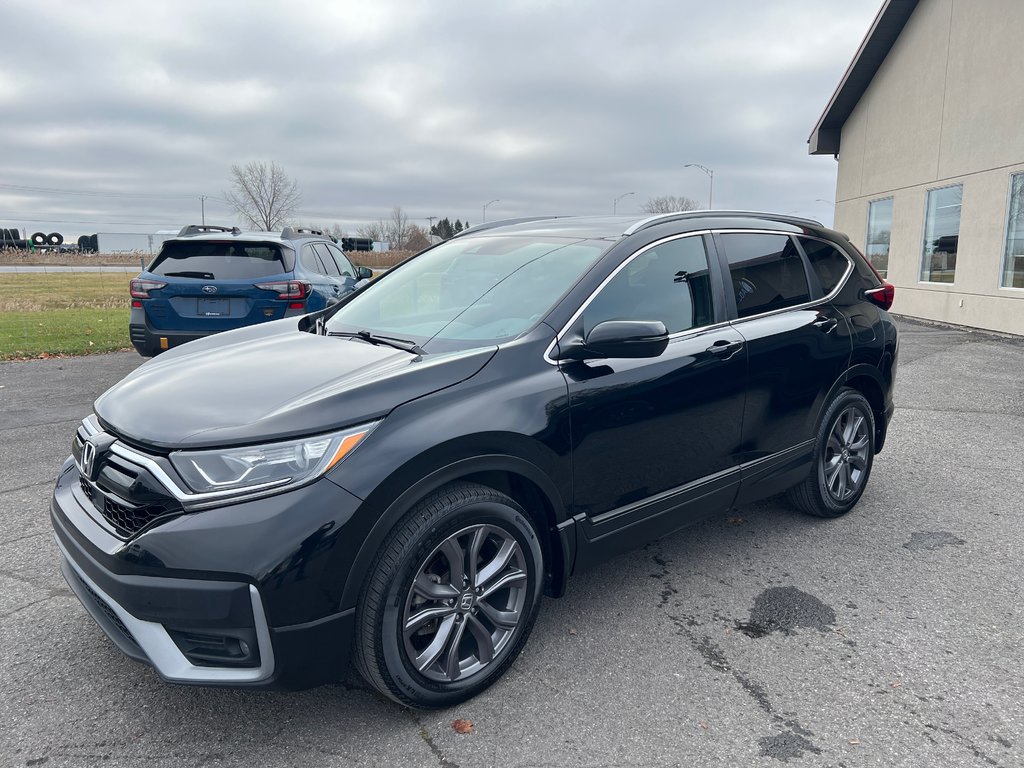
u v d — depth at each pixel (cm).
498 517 275
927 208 1563
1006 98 1295
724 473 367
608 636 323
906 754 249
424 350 312
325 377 280
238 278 780
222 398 268
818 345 411
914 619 338
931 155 1531
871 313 459
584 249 348
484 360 287
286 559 231
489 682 283
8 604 350
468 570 272
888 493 504
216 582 231
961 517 460
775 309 402
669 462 338
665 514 342
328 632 242
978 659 306
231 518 233
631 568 390
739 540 426
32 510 465
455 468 262
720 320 369
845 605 350
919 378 910
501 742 256
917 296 1598
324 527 236
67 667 300
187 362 319
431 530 255
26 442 617
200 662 240
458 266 379
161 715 271
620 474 319
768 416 385
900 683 289
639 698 280
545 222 417
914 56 1585
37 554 402
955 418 710
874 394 469
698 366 345
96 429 284
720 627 331
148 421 259
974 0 1376
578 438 299
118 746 255
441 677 268
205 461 239
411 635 259
